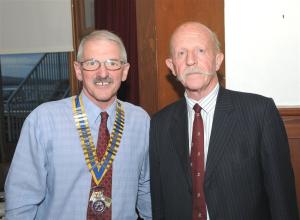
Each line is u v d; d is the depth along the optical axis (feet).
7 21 11.68
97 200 4.71
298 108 5.73
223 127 4.60
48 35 11.80
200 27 4.73
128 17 9.85
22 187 4.71
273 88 6.05
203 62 4.60
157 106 6.20
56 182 4.72
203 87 4.65
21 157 4.76
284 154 4.56
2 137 14.03
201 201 4.56
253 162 4.49
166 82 6.15
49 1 11.64
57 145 4.77
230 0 6.01
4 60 15.85
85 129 4.87
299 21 5.91
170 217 4.86
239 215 4.44
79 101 5.01
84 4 11.69
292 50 5.97
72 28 11.77
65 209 4.69
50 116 4.84
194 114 4.83
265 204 4.68
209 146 4.57
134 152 5.09
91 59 4.70
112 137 4.95
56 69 15.99
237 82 6.10
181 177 4.72
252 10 5.98
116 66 4.78
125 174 4.93
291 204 4.49
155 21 6.02
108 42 4.75
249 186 4.47
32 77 16.10
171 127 5.00
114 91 4.85
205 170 4.54
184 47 4.63
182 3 5.96
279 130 4.59
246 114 4.59
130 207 4.96
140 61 6.32
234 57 6.07
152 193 5.25
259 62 6.04
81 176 4.76
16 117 16.06
